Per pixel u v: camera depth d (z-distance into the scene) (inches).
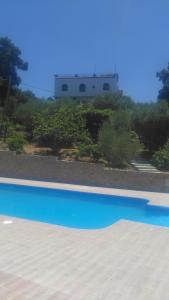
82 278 213.2
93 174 640.4
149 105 933.2
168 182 581.6
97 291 196.2
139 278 216.1
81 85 2284.7
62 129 826.8
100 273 221.6
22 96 1574.8
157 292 197.3
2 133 964.0
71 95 2285.9
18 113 1079.0
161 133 866.8
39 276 213.3
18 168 718.5
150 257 256.4
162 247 281.4
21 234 306.5
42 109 1075.3
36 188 620.1
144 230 334.6
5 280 205.0
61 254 255.6
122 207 545.0
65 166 668.1
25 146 886.4
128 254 261.6
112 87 2245.3
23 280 205.9
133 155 733.3
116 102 1204.5
